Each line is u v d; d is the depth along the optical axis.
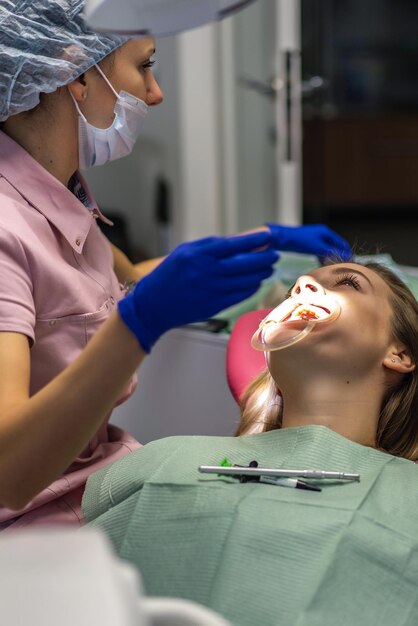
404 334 1.29
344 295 1.29
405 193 5.73
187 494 1.10
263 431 1.38
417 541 1.01
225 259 0.94
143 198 4.21
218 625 0.54
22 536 0.51
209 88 4.01
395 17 5.68
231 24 3.89
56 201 1.29
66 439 0.98
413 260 5.36
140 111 1.32
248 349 1.63
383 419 1.32
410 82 5.75
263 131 3.92
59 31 1.21
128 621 0.44
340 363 1.25
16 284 1.16
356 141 5.61
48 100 1.27
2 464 0.99
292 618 0.94
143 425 2.00
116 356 0.95
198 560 1.03
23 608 0.44
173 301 0.92
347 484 1.10
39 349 1.26
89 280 1.32
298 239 1.57
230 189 4.11
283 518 1.03
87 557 0.47
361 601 0.96
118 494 1.17
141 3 1.01
